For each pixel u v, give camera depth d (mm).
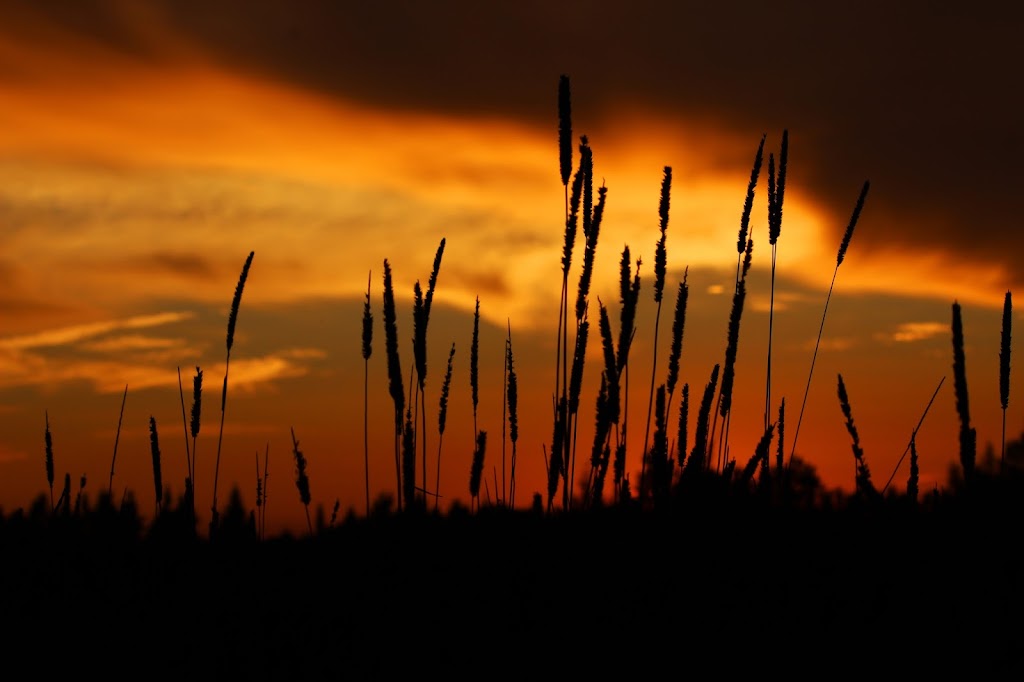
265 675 2637
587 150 3064
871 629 2539
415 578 3010
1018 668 2301
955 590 2639
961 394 2025
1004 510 2619
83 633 2936
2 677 2654
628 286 2928
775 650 2488
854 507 3039
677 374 3248
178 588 3283
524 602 2861
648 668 2488
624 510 2992
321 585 3164
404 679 2566
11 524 3904
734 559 2865
